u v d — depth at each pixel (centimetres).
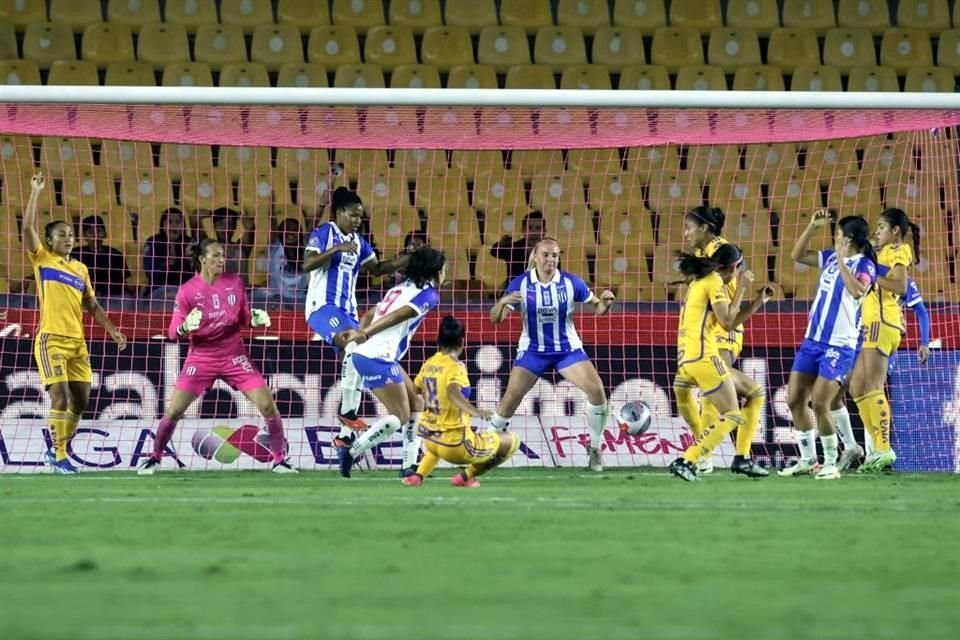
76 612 1465
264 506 2956
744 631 1358
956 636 1338
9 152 5903
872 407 4491
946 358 5138
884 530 2433
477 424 4925
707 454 4000
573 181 6122
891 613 1487
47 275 4494
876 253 4434
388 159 6097
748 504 3061
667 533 2358
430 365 3756
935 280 5578
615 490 3578
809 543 2211
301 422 4950
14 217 5819
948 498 3319
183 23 6644
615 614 1470
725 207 6103
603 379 5144
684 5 6912
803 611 1498
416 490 3553
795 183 6144
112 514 2734
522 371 4597
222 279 4481
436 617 1442
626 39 6756
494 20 6800
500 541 2212
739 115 4994
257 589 1652
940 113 4897
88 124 4894
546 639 1302
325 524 2497
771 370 5131
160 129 4944
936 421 5094
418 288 3991
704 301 3956
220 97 4416
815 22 6931
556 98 4425
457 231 5825
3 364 4856
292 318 5003
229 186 5788
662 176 5759
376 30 6656
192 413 4912
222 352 4484
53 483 3941
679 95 4412
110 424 4884
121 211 5850
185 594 1608
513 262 5897
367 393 5047
